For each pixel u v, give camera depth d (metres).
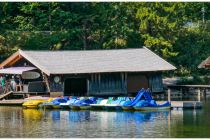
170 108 80.38
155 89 97.25
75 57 94.56
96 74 94.00
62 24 118.00
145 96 80.56
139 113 77.31
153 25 114.62
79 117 74.19
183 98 97.00
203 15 123.88
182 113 76.62
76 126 67.50
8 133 63.88
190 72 116.44
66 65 92.44
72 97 85.75
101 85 94.31
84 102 81.62
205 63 96.75
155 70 94.94
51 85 91.75
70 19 116.25
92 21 116.94
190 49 116.81
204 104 87.06
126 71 93.50
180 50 116.62
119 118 72.94
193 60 116.56
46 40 116.12
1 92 95.88
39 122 70.56
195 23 122.25
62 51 95.44
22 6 117.81
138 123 69.00
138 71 94.06
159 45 113.50
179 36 116.50
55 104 82.69
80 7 118.31
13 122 70.75
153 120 71.00
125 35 115.38
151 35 114.88
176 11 116.38
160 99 94.88
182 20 117.38
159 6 115.19
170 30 114.88
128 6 116.88
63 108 82.69
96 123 69.38
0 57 111.00
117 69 93.44
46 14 118.00
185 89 102.19
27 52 93.50
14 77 94.38
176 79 110.94
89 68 92.56
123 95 95.31
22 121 71.44
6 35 114.94
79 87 98.06
